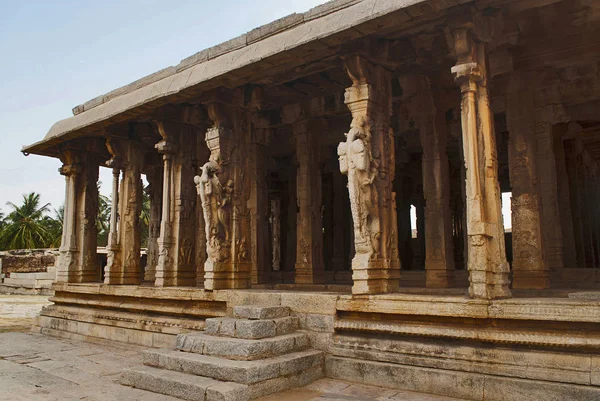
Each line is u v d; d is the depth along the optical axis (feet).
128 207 37.27
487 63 20.72
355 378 20.53
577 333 16.35
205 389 17.49
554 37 25.21
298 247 36.63
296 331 22.98
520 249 26.71
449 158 53.21
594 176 49.57
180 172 34.14
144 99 29.96
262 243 40.73
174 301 30.01
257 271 39.45
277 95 33.50
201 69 27.61
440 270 29.63
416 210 60.54
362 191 22.52
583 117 31.60
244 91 29.40
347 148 22.61
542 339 16.78
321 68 26.50
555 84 29.32
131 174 37.52
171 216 33.86
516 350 17.37
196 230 35.01
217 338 21.12
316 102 35.42
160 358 20.72
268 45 24.11
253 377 18.06
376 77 23.79
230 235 29.17
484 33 20.07
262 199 41.22
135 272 37.17
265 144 41.42
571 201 40.42
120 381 20.88
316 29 22.13
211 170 28.35
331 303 22.47
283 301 24.29
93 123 33.73
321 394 18.78
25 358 27.86
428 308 19.35
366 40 22.74
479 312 17.97
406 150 50.39
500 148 47.01
